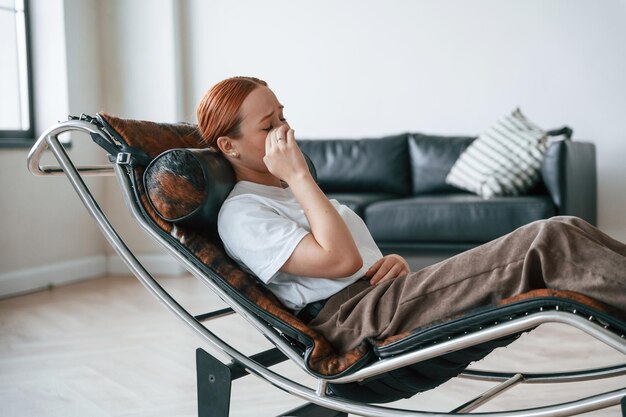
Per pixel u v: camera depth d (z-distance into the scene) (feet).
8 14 14.01
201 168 4.84
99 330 10.37
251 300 4.80
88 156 14.85
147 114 15.16
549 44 13.83
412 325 4.51
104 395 7.62
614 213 13.62
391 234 11.74
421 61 14.58
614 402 4.00
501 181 11.94
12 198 13.08
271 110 5.15
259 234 4.85
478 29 14.21
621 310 3.96
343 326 4.71
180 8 15.62
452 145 13.41
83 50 14.78
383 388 4.83
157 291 5.08
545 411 4.16
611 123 13.58
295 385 4.83
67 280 14.24
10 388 7.89
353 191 13.92
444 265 4.53
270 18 15.33
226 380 5.02
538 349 9.00
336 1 14.97
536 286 4.27
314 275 4.81
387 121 14.88
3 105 13.91
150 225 4.99
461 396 7.43
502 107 14.19
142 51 15.10
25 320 11.07
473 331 4.34
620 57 13.46
